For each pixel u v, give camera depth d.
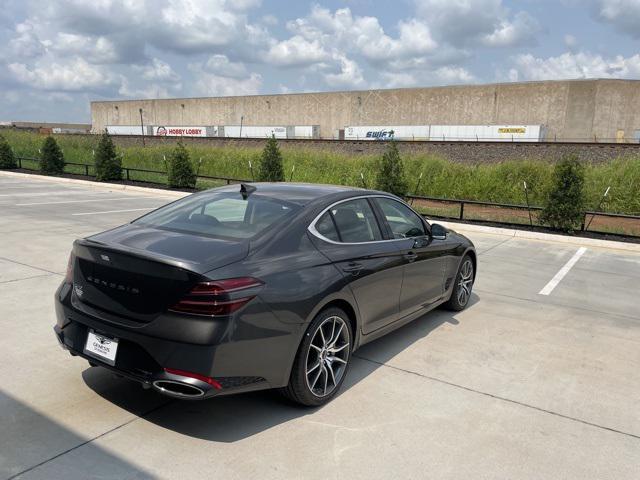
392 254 4.41
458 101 70.25
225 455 3.02
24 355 4.25
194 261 3.09
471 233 12.58
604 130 62.53
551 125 64.75
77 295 3.45
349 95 78.94
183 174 19.62
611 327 5.67
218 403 3.64
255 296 3.12
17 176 24.08
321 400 3.64
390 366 4.39
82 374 3.96
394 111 75.44
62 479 2.74
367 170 22.70
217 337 2.96
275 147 19.38
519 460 3.11
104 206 14.09
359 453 3.10
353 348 4.05
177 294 2.99
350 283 3.83
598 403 3.87
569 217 12.30
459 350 4.81
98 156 21.59
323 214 3.98
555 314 6.07
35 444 3.04
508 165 20.97
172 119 99.00
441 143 33.28
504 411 3.69
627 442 3.36
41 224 10.62
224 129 79.06
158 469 2.86
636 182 17.58
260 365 3.18
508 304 6.43
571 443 3.31
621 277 8.20
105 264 3.28
